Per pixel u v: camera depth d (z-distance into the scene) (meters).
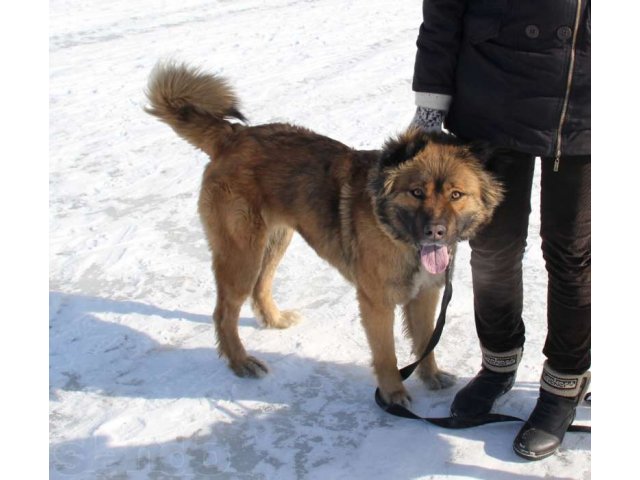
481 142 1.94
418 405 2.29
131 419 2.25
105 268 3.08
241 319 2.78
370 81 5.31
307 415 2.25
